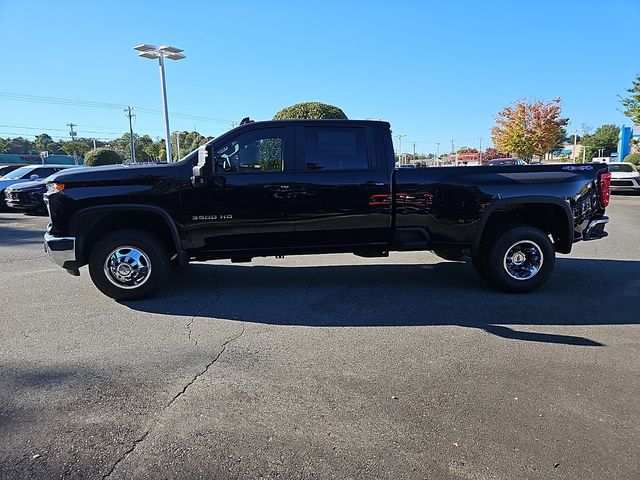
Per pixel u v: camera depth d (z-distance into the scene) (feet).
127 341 13.66
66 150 265.75
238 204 17.26
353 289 19.25
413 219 18.03
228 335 14.12
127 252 17.24
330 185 17.56
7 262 25.20
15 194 47.47
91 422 9.34
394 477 7.73
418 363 12.08
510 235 18.06
